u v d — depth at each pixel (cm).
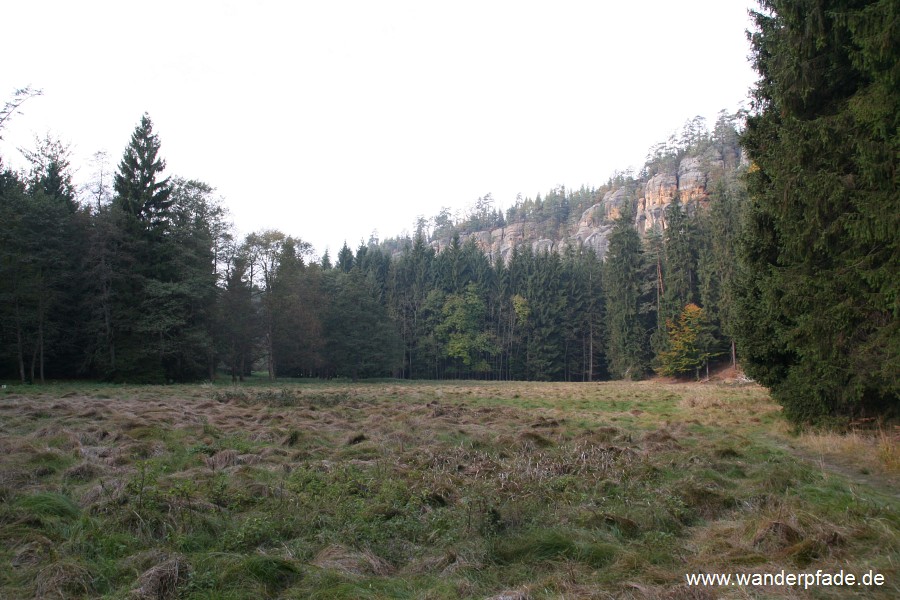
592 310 6738
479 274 7244
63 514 566
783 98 1080
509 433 1200
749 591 398
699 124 12444
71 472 735
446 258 7075
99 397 2012
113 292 3281
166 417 1311
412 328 6869
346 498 654
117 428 1122
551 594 403
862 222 827
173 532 514
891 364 864
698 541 533
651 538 524
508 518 570
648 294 6209
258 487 691
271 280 4362
